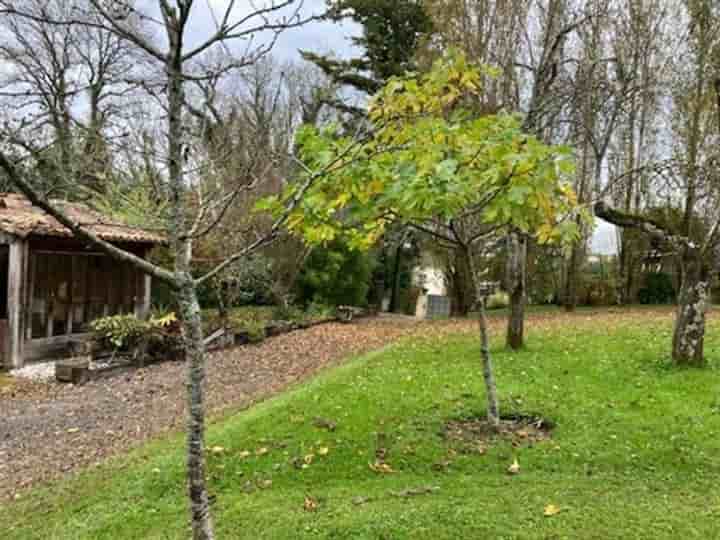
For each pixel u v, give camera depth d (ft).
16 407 23.32
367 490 12.71
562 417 17.60
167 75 7.82
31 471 16.06
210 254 35.19
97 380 28.25
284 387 26.25
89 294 36.83
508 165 13.60
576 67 46.29
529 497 11.93
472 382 21.83
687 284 23.22
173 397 24.80
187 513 11.94
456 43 40.70
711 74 46.34
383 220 16.43
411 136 13.14
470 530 10.39
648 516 10.87
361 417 17.71
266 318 48.70
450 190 11.89
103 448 17.99
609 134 51.78
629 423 16.81
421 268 71.67
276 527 10.99
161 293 45.29
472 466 14.06
